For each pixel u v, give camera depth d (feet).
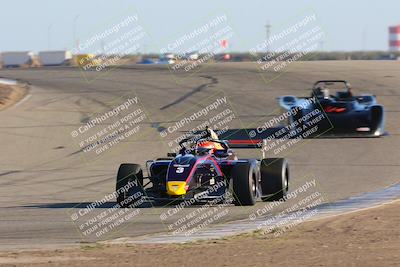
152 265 103.24
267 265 101.40
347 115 283.18
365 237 122.01
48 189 206.08
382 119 283.79
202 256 108.68
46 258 110.22
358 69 581.12
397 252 108.58
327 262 102.58
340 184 193.47
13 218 156.25
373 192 177.78
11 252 116.78
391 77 510.58
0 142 311.47
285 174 172.24
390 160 234.99
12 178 233.14
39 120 368.07
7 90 497.05
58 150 291.38
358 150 257.34
